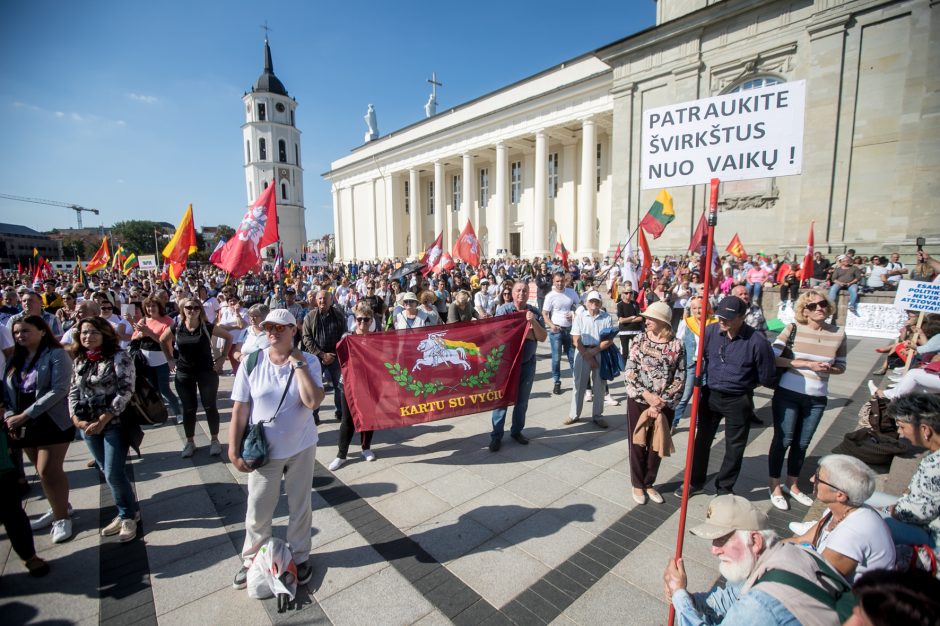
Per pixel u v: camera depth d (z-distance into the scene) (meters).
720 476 3.97
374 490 4.24
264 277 22.48
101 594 2.94
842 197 16.91
